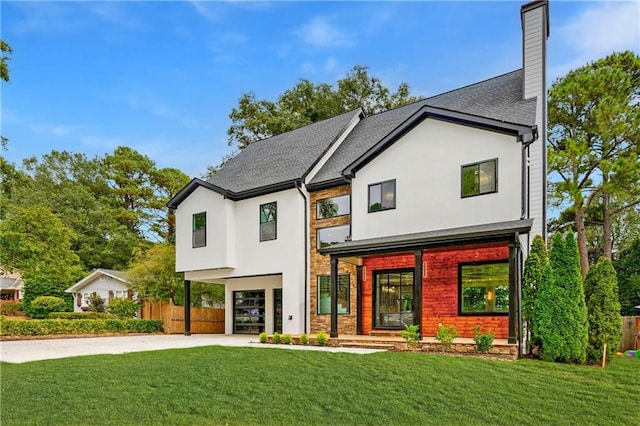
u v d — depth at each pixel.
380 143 16.17
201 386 8.63
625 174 21.25
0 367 10.48
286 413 7.31
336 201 18.00
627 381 9.23
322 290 17.89
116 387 8.54
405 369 9.83
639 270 25.34
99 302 29.78
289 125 34.31
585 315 11.16
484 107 16.42
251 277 21.34
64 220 36.34
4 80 18.02
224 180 22.45
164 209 38.34
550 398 8.15
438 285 14.88
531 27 15.91
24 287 32.38
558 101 23.92
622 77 22.41
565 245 11.52
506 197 13.44
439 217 14.62
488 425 6.98
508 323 12.35
